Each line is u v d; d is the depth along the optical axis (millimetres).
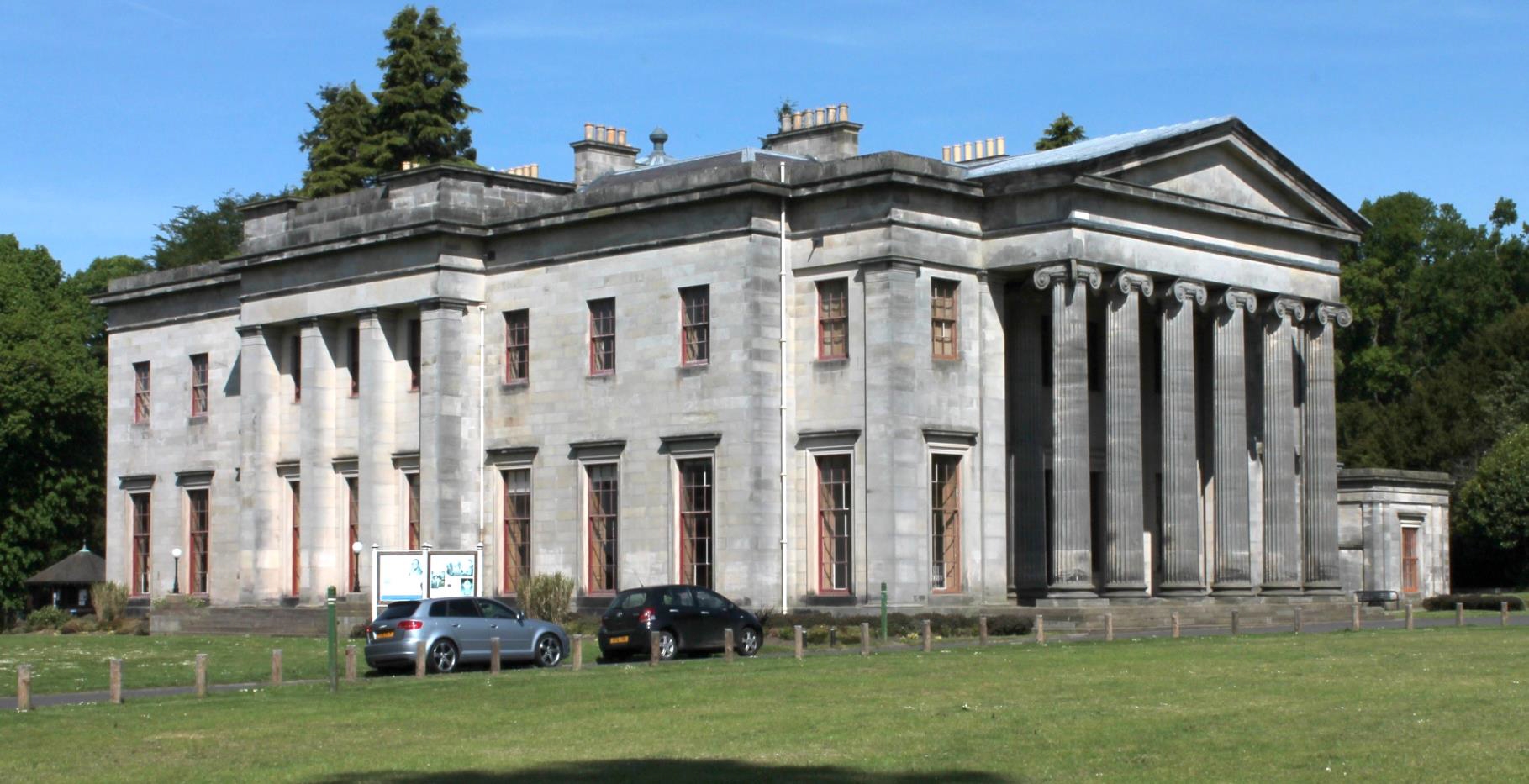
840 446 64375
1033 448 67500
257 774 29750
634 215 68750
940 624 60438
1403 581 90312
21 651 64250
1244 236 70875
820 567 64875
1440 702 35781
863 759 30047
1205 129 68062
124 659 58625
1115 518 65500
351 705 39031
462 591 61406
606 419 69312
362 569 74188
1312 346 74250
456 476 72062
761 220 65625
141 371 90625
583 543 69750
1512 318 118500
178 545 87250
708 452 66062
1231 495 69688
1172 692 38281
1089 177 64188
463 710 37688
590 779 28453
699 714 36094
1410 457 114750
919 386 63906
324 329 77000
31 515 102438
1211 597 69062
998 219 66125
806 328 65688
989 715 34938
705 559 66375
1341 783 26938
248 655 59906
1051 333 69125
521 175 83250
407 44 115000
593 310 70375
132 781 29281
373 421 74438
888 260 63406
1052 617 61875
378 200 75875
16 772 30406
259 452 79125
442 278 72250
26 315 101938
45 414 101438
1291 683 39562
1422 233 133375
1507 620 66625
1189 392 68000
